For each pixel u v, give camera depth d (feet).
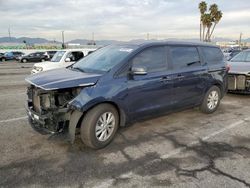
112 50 16.26
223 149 13.70
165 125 17.60
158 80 15.48
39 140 14.57
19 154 12.78
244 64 27.53
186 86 17.56
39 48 185.47
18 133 15.64
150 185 10.21
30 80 13.66
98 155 12.82
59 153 12.97
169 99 16.57
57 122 12.63
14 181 10.39
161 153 13.15
